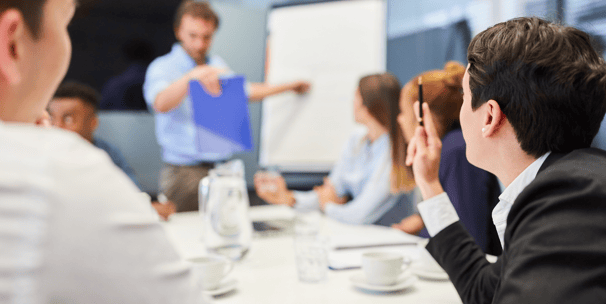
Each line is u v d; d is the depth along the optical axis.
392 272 0.79
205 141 1.80
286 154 2.39
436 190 0.85
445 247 0.79
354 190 2.07
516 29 0.56
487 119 0.58
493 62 0.56
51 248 0.26
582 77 0.51
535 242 0.43
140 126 3.29
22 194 0.26
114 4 4.59
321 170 2.34
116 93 3.41
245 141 1.89
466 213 1.18
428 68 2.97
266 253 1.10
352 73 2.33
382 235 1.30
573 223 0.42
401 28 3.16
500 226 0.60
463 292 0.73
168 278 0.30
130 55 4.79
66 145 0.30
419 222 1.58
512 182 0.57
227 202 1.03
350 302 0.74
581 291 0.39
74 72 4.57
